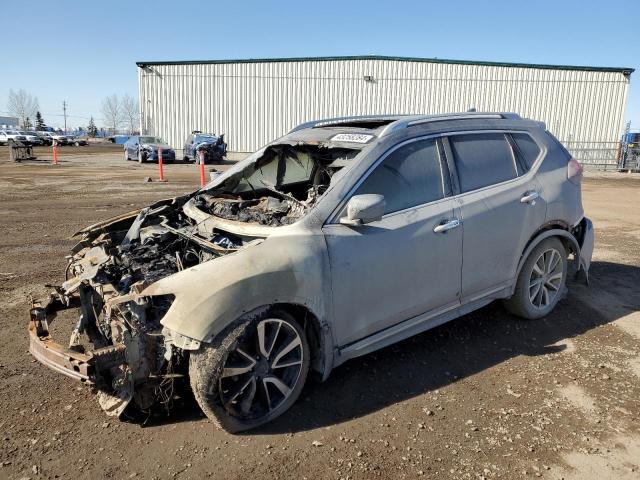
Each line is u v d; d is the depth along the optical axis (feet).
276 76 114.42
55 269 20.99
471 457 9.37
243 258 9.95
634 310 16.63
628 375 12.38
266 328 10.14
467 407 10.98
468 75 108.17
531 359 13.19
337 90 112.98
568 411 10.84
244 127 117.60
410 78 110.11
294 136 14.70
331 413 10.73
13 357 13.19
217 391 9.51
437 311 12.81
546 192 14.85
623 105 105.81
